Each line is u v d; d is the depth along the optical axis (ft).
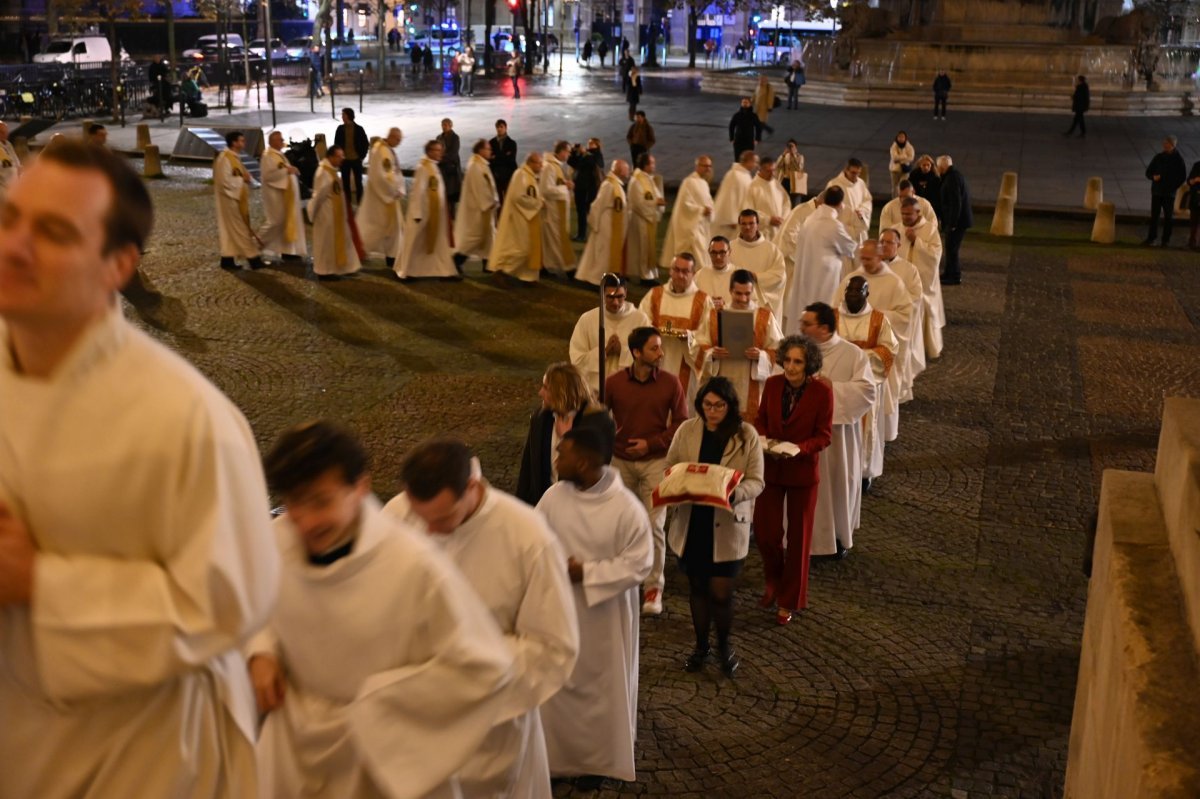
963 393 42.11
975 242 73.15
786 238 48.11
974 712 21.63
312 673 10.57
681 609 25.52
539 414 23.08
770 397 24.64
